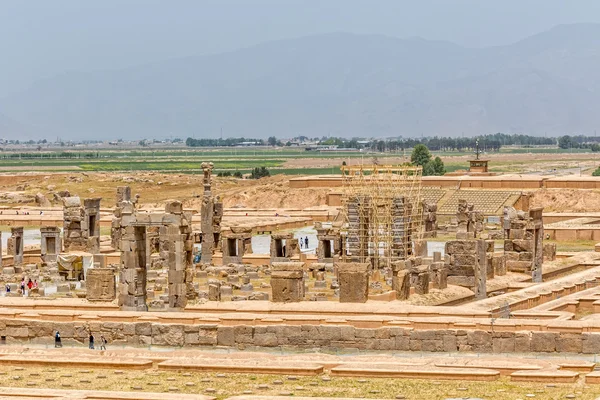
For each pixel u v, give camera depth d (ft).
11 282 645.92
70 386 367.86
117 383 370.53
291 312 467.93
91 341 444.55
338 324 430.61
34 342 453.17
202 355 414.41
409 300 540.93
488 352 412.77
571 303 497.05
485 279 587.68
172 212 500.74
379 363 386.52
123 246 502.79
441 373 368.68
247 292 586.45
